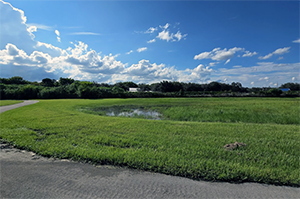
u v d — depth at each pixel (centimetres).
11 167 373
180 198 269
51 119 988
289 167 380
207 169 355
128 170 366
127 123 888
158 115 1603
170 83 7369
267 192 291
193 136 634
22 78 8506
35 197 266
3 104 2330
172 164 378
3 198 262
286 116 1274
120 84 10800
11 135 610
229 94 4816
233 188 302
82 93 4519
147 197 269
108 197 268
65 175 340
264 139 601
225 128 782
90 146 505
